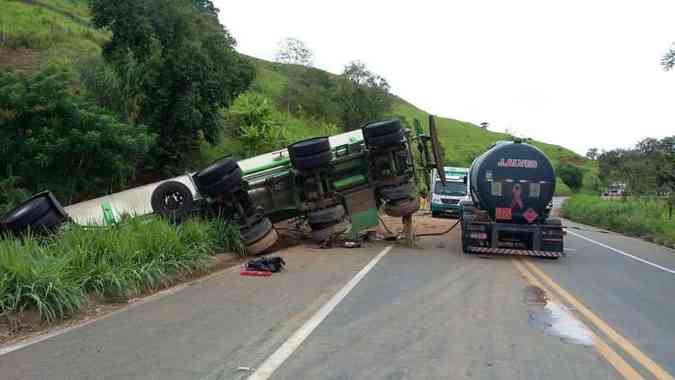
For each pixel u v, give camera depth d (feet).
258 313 24.12
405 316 24.04
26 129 50.62
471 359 18.33
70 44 101.86
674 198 92.43
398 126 48.70
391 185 49.78
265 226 43.06
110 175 54.70
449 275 35.55
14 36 95.35
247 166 51.60
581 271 40.45
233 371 16.78
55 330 21.63
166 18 69.41
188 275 33.32
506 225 46.16
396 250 48.06
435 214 87.30
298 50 205.16
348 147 50.24
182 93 69.46
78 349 18.98
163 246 32.22
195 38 70.79
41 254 25.76
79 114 50.90
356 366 17.40
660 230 78.23
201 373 16.60
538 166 46.47
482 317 24.21
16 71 53.11
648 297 30.96
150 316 23.61
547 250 45.88
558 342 20.56
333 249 47.75
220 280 32.17
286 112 148.05
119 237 30.48
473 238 46.26
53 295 22.98
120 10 66.95
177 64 67.56
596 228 100.22
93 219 39.19
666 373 17.46
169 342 19.77
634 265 46.14
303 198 48.73
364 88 160.76
